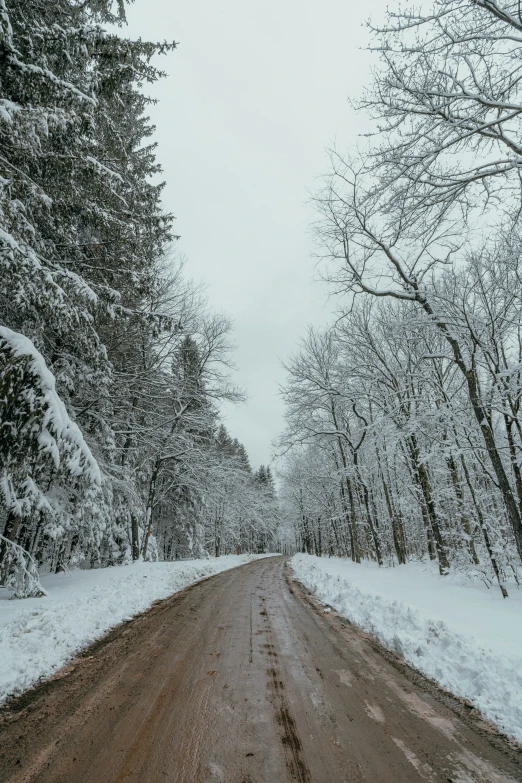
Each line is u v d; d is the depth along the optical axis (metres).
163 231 11.88
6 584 8.72
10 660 4.56
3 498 7.89
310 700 3.79
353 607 8.20
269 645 5.57
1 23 5.72
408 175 6.89
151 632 6.12
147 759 2.74
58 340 10.67
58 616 6.46
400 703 3.78
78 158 7.48
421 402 12.86
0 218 5.86
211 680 4.21
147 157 15.73
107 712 3.45
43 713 3.43
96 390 11.95
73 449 6.52
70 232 9.26
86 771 2.61
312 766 2.71
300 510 44.66
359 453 23.45
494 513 11.16
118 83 7.92
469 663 4.48
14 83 6.51
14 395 5.87
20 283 6.38
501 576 9.31
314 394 21.27
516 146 6.41
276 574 16.98
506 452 10.87
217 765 2.69
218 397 19.33
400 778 2.61
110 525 15.57
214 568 18.30
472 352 9.53
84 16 8.64
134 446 17.77
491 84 6.15
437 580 10.98
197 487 20.86
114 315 9.34
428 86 6.40
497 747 3.04
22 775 2.55
